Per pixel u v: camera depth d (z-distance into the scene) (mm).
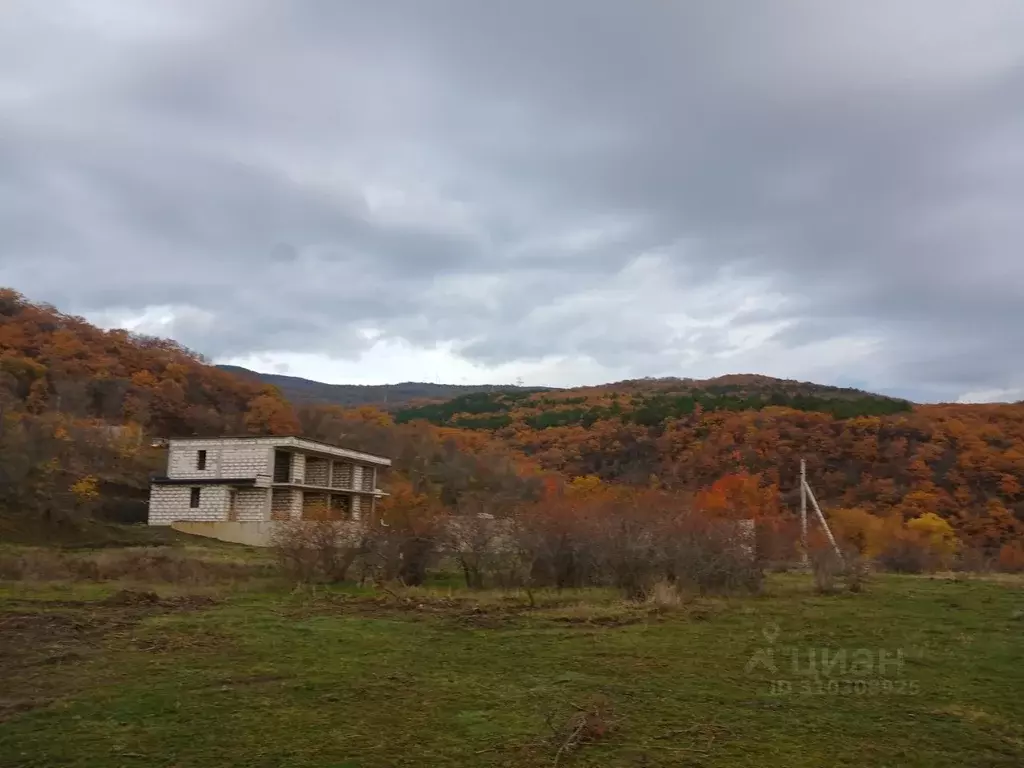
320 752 5703
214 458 39531
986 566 36562
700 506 22156
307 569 18062
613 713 6914
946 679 8727
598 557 18125
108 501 37938
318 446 41500
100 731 6121
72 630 10508
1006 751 6109
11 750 5660
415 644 10180
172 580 18406
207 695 7250
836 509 45094
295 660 8914
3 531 27547
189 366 69125
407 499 20844
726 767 5574
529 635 11078
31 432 35938
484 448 75000
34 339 61156
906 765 5727
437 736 6145
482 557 18516
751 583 18922
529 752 5766
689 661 9406
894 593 19359
